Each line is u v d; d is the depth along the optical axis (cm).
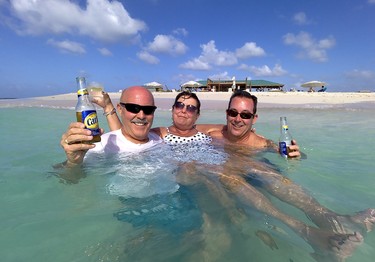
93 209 222
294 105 1287
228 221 202
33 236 183
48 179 281
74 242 177
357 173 326
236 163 325
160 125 743
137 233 188
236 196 239
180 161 327
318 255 171
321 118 866
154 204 230
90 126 239
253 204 228
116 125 433
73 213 214
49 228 192
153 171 297
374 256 174
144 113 338
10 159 364
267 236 184
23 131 610
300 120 823
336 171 333
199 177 278
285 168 339
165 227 196
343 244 184
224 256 164
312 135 580
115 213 215
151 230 192
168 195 246
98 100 425
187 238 182
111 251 168
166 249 170
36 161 354
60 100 1653
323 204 243
